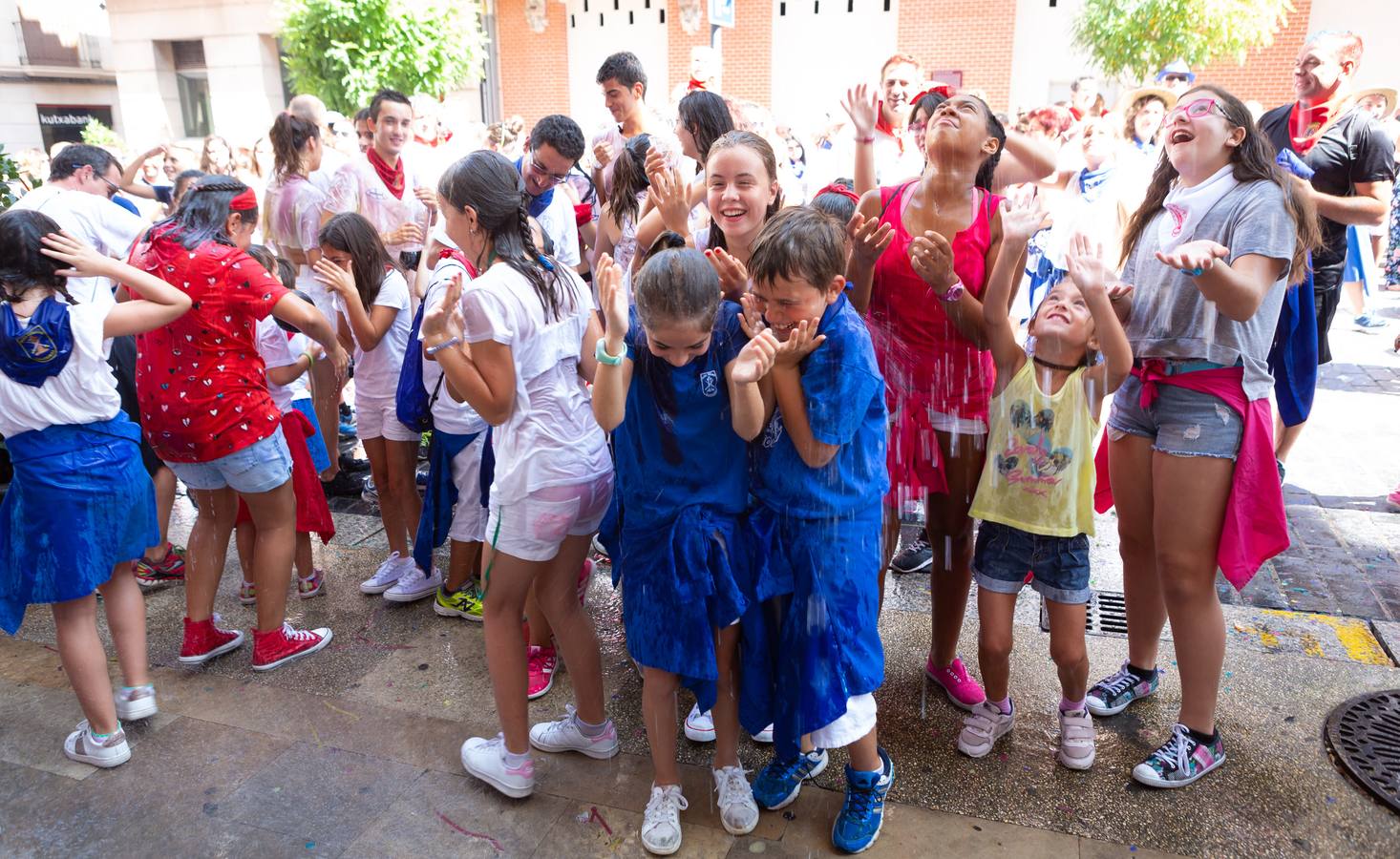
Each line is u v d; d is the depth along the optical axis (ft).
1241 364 7.02
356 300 10.28
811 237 5.82
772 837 7.16
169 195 17.49
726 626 6.51
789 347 5.85
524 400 6.91
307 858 7.04
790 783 7.43
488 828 7.34
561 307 7.06
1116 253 8.54
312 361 11.32
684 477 6.60
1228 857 6.82
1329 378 20.08
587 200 14.07
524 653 7.46
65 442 7.75
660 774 7.15
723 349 6.38
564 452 7.02
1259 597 10.79
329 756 8.29
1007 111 35.04
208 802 7.70
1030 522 7.43
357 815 7.51
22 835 7.32
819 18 40.29
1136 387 7.72
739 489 6.64
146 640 9.61
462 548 10.52
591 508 7.32
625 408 6.48
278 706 9.09
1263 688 8.89
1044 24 34.09
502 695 7.38
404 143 13.89
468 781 7.91
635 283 6.01
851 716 6.66
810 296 5.90
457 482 10.33
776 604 6.77
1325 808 7.29
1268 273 6.65
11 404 7.53
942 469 7.99
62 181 12.58
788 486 6.51
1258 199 6.72
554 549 7.18
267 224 13.87
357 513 14.19
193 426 8.71
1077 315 7.07
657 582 6.65
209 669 9.80
